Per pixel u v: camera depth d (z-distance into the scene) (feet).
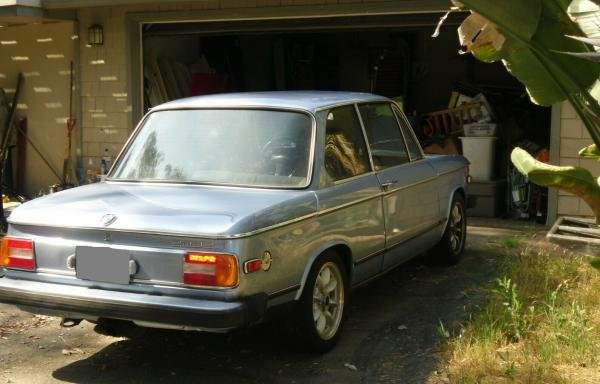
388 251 17.92
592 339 14.99
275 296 13.78
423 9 28.43
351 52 45.29
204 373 14.66
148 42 37.83
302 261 14.47
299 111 16.26
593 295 17.66
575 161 26.63
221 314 12.67
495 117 33.55
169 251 13.24
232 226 12.94
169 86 38.78
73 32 34.86
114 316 13.46
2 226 27.61
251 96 17.60
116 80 34.14
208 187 15.55
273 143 15.97
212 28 34.17
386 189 17.62
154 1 29.99
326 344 15.37
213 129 16.69
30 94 37.06
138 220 13.52
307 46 46.55
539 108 35.60
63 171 35.96
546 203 29.07
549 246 23.44
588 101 12.89
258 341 16.37
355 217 16.29
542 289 18.54
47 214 14.44
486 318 16.40
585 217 26.76
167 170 16.35
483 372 13.73
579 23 12.30
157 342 16.52
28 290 14.20
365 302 19.03
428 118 35.29
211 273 12.89
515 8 11.89
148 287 13.42
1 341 16.88
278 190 15.11
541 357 14.19
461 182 22.74
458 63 42.88
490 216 30.50
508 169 30.66
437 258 22.35
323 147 15.85
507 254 23.25
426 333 16.53
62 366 15.24
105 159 34.55
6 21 34.65
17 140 37.52
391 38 44.39
